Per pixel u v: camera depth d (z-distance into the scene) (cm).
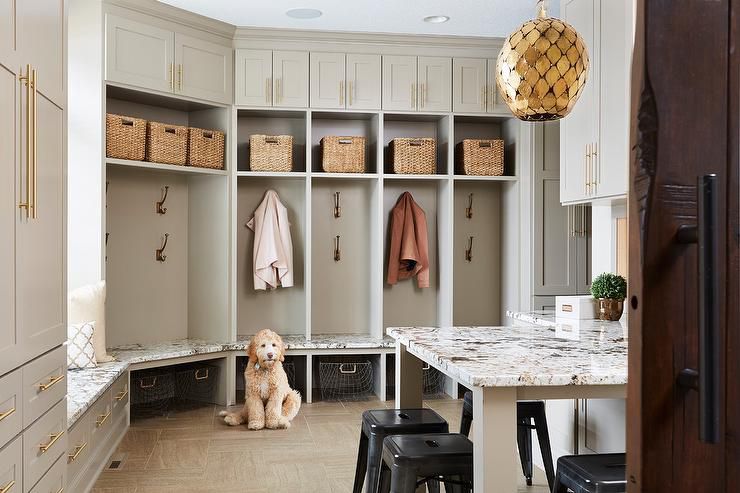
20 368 220
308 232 606
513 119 641
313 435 491
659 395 59
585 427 355
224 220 591
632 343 61
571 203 443
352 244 658
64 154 275
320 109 601
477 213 677
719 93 60
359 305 659
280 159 599
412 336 321
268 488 381
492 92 623
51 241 256
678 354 60
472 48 618
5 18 205
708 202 55
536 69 283
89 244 509
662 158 59
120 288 575
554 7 525
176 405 587
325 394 624
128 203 579
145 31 533
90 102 509
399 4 525
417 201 663
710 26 60
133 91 535
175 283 611
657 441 59
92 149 509
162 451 452
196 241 611
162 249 599
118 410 477
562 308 430
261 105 593
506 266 662
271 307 643
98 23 509
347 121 653
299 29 589
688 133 60
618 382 223
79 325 475
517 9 535
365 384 610
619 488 203
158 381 556
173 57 550
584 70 288
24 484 223
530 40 284
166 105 588
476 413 230
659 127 59
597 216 478
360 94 605
